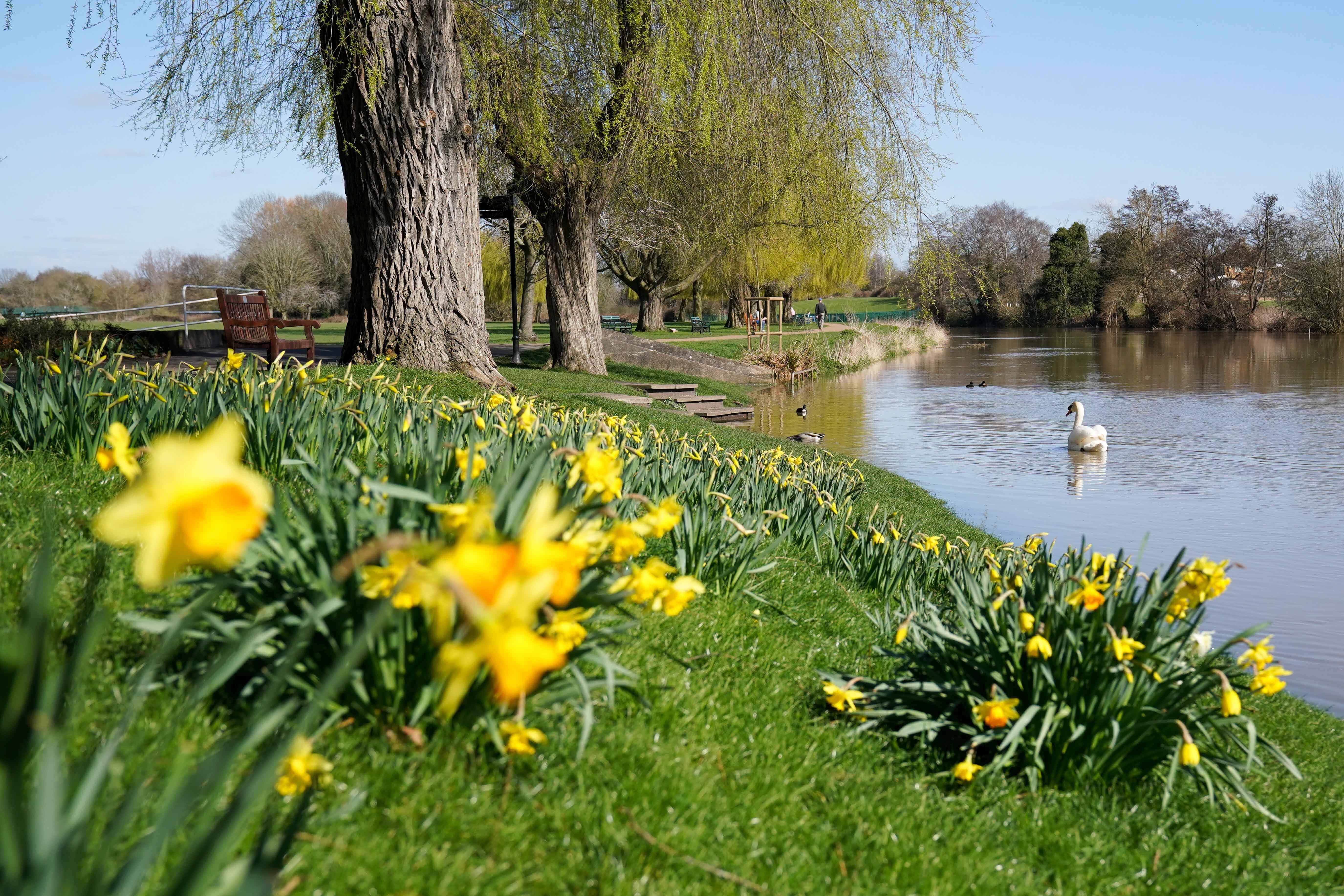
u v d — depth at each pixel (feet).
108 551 12.21
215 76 40.14
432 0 39.27
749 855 9.00
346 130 40.06
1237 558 36.17
